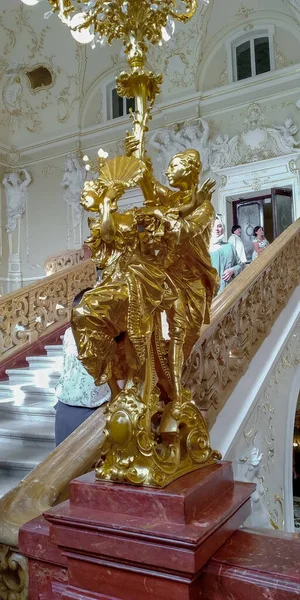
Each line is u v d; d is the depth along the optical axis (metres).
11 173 14.69
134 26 1.53
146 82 1.53
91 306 1.19
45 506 1.62
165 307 1.41
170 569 1.09
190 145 12.12
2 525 1.52
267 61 11.96
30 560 1.41
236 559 1.16
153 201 1.43
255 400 3.10
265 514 2.92
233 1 11.91
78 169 13.90
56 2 1.80
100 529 1.17
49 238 14.32
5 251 14.55
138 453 1.25
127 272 1.30
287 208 10.98
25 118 14.82
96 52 13.74
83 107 14.22
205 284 1.59
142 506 1.19
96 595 1.19
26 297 6.62
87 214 13.88
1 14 13.05
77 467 1.84
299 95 11.20
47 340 6.80
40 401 4.92
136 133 1.52
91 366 1.23
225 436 2.68
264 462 3.21
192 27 12.08
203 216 1.39
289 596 1.04
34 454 3.54
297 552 1.19
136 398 1.30
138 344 1.27
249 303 3.63
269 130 11.44
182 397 1.44
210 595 1.13
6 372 5.85
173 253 1.38
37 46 13.77
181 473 1.29
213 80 12.44
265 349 3.76
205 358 2.77
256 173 11.52
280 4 11.53
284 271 4.70
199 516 1.19
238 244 8.79
